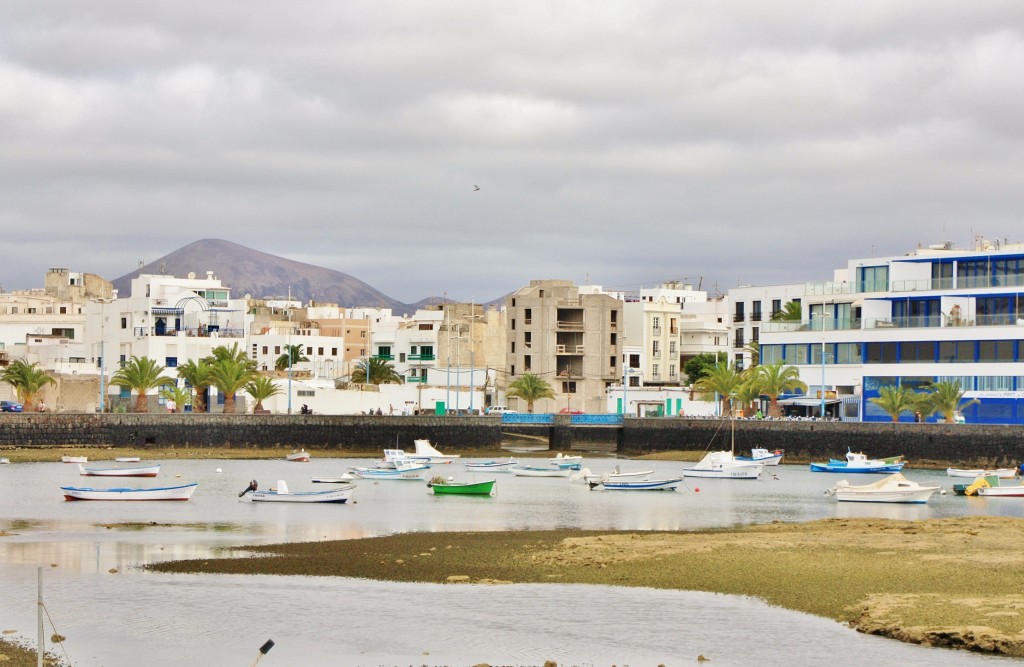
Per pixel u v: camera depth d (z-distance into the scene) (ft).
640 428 630.33
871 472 506.48
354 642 183.83
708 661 174.09
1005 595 203.00
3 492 394.93
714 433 594.65
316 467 533.14
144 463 525.34
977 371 534.78
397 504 379.55
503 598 211.41
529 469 520.01
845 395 595.06
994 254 563.48
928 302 569.64
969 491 419.54
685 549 254.68
